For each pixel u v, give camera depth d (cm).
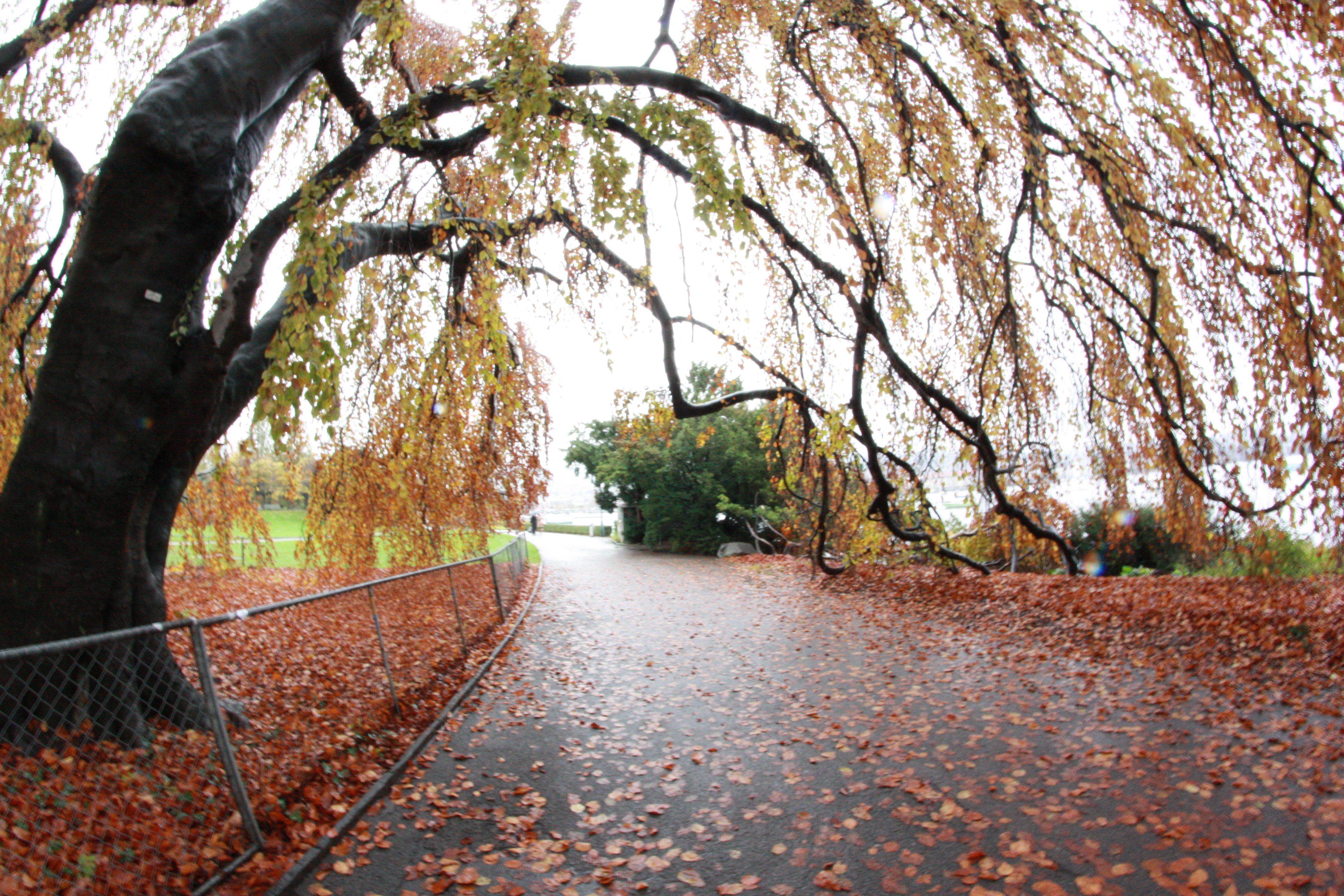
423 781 444
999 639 831
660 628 1084
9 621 375
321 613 521
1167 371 681
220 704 445
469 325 726
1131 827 348
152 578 437
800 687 683
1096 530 1288
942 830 358
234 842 315
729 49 661
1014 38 554
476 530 1191
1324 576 898
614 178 410
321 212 388
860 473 1069
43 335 604
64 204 560
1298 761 411
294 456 862
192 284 416
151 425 403
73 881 246
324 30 469
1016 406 815
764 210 668
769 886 315
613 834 374
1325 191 483
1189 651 675
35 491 380
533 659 862
